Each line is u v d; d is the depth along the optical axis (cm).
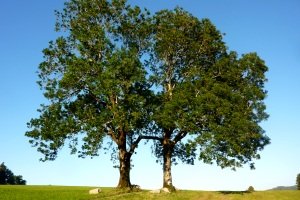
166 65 4262
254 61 3994
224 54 4228
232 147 3550
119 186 3881
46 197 3334
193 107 3653
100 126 3519
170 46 4094
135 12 4175
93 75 3825
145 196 3519
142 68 3744
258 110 3775
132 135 4081
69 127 3588
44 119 3738
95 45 3894
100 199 3325
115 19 4203
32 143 3681
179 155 4347
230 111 3597
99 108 4069
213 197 3584
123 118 3444
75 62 3700
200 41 4169
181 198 3484
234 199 3503
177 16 4147
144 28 4122
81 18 4122
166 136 4094
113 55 3684
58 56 3944
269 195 3684
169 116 3616
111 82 3462
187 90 3809
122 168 3950
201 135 3519
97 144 3459
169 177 3931
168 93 3938
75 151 3559
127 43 4238
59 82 3678
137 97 3631
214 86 3709
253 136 3706
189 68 4162
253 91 3738
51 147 3550
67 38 4028
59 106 3778
